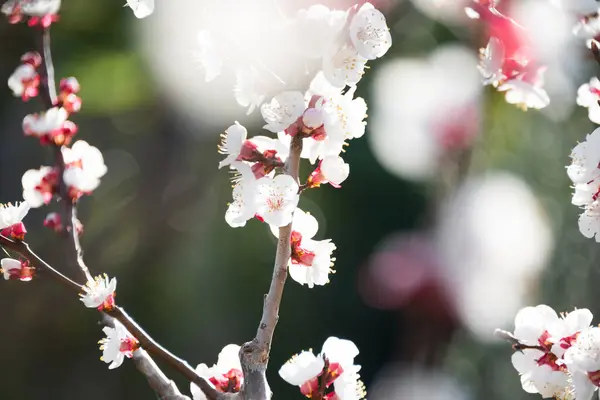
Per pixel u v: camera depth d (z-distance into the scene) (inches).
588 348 116.5
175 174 547.5
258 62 104.4
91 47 472.1
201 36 105.6
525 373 124.6
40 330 514.3
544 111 385.4
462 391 341.7
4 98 498.3
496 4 130.0
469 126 302.2
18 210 121.6
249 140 109.1
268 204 106.1
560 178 388.8
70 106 146.9
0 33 417.1
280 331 601.6
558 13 126.3
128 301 540.1
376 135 418.6
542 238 316.5
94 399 522.0
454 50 398.3
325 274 115.4
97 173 142.5
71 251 135.0
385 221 583.2
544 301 323.9
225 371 121.0
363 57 102.2
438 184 299.6
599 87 134.9
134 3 116.4
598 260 352.2
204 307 552.7
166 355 112.8
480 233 271.0
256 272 569.0
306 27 101.5
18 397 504.7
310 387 113.2
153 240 548.7
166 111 512.4
